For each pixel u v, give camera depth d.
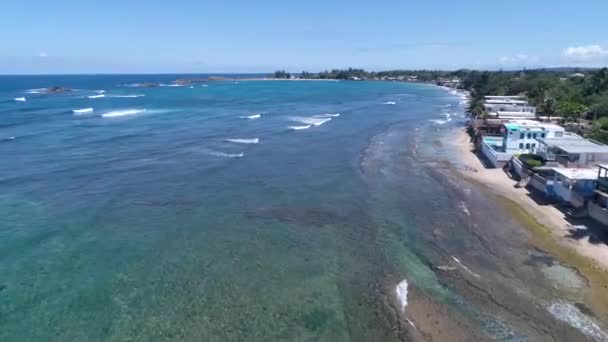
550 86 100.06
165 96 140.88
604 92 81.50
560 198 33.50
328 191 37.19
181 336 18.31
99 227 28.91
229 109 99.56
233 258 25.05
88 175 40.53
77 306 20.23
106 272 23.25
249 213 31.95
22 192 35.38
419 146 56.88
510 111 75.50
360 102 125.44
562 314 19.44
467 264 24.09
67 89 171.38
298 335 18.39
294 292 21.55
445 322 19.03
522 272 23.08
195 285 22.14
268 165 45.56
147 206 32.94
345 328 18.80
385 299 20.86
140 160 46.59
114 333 18.44
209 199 34.81
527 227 28.89
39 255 24.86
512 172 42.59
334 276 23.08
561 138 44.78
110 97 133.00
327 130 69.00
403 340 17.97
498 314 19.52
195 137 60.44
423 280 22.50
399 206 33.47
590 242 26.42
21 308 20.00
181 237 27.72
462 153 52.56
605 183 30.56
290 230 29.02
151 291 21.55
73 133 61.78
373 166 45.81
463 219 30.59
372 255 25.41
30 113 84.56
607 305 20.05
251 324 19.09
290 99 134.62
